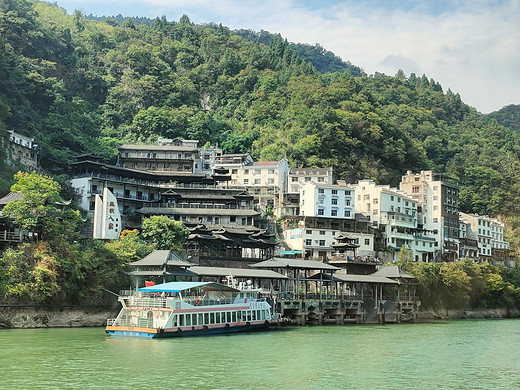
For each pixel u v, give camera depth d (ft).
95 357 207.51
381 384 179.63
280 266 347.97
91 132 614.34
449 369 207.92
